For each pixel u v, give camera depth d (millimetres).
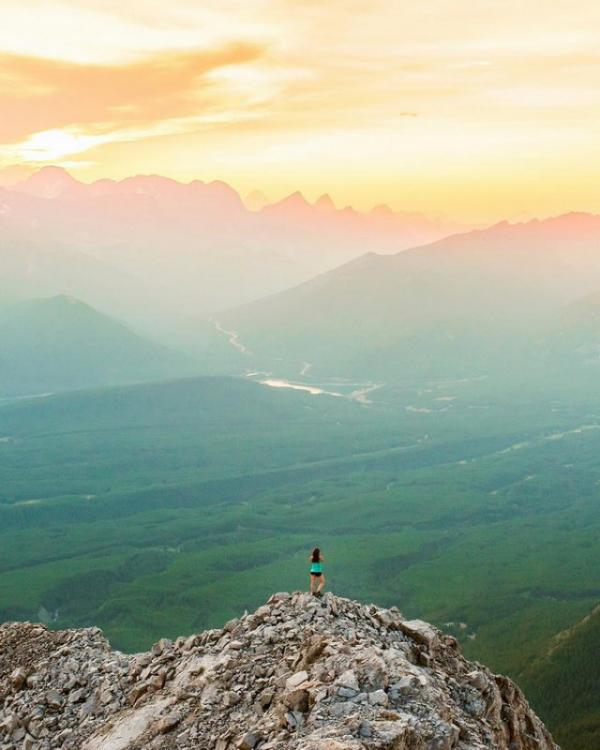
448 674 34469
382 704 28078
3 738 36844
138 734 31688
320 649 32312
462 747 27234
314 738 26094
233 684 32562
